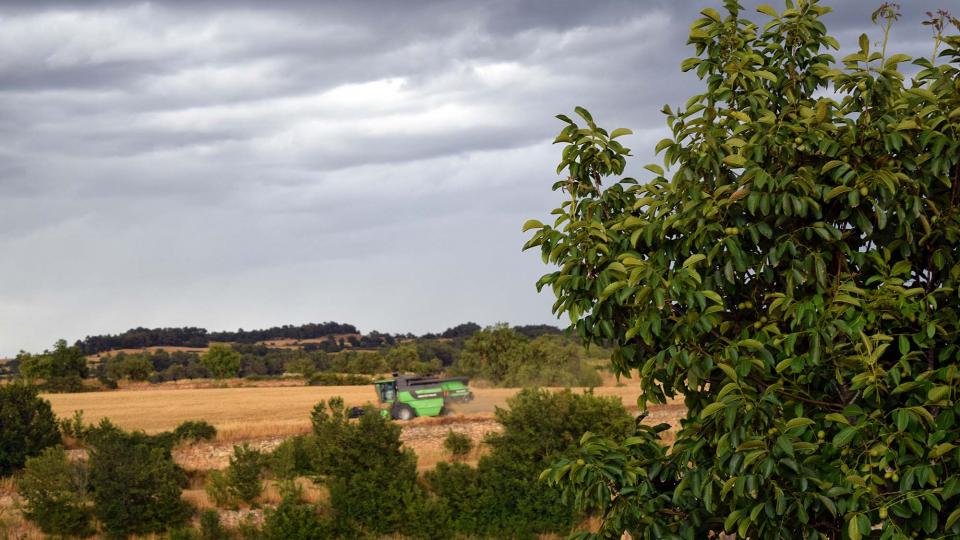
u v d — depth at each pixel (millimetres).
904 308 6582
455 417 44406
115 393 75062
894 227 7020
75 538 23297
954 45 7148
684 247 7117
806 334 6809
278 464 29406
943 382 6543
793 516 6578
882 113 6973
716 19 7793
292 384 95500
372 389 78312
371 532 23719
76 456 32875
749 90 7625
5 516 24812
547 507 23828
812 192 6715
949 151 6512
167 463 26000
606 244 7570
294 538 22812
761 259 7023
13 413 32438
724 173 7234
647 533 7363
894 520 6438
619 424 26391
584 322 7621
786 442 6207
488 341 81125
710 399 7613
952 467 6297
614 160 8047
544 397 26922
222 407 57000
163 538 23438
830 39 7672
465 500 24234
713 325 6707
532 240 7730
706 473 6984
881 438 6562
